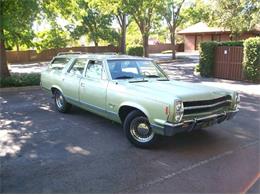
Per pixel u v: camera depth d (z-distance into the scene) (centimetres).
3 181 462
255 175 487
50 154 568
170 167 514
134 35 4256
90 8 3212
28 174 485
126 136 618
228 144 629
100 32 3525
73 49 3619
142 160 542
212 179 472
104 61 704
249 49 1538
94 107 714
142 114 589
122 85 641
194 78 1725
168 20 3145
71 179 469
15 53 3144
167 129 542
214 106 599
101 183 457
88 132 697
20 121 787
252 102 1062
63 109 854
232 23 2103
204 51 1759
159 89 603
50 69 913
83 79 749
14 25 1276
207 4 2291
